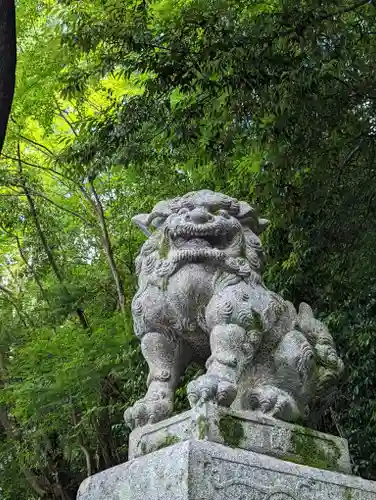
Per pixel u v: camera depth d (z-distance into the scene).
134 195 13.16
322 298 8.35
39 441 13.60
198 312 3.83
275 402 3.60
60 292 14.00
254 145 8.06
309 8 7.11
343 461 3.67
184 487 3.09
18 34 11.84
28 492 14.61
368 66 7.92
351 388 8.17
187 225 3.86
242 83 7.13
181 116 7.74
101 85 11.62
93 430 13.00
